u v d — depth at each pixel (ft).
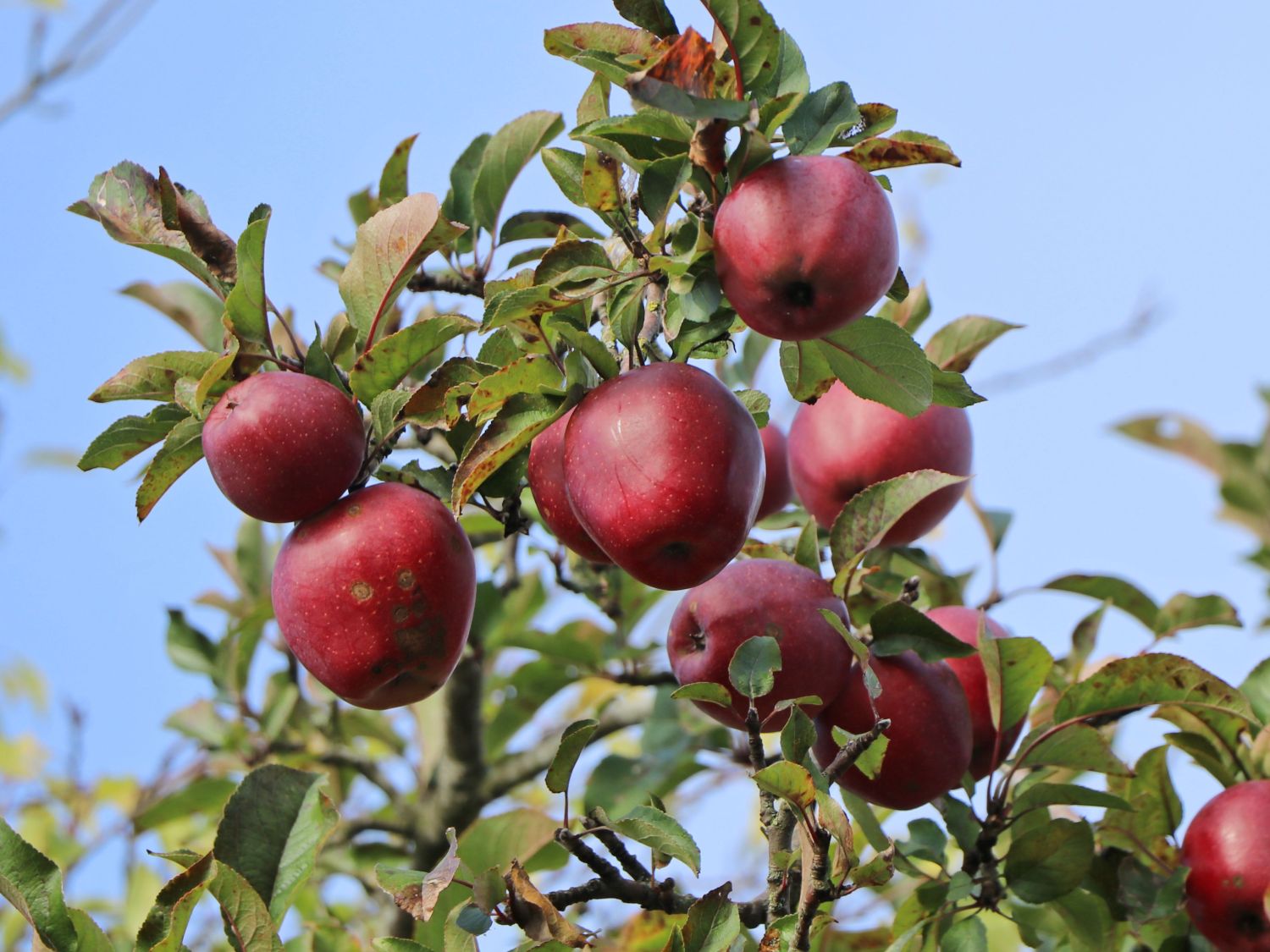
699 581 4.34
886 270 4.26
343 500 4.48
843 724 4.54
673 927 4.14
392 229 4.56
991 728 4.71
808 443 5.19
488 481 4.54
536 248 5.10
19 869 4.28
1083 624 5.13
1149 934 4.82
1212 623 5.12
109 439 4.57
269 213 4.57
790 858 4.28
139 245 4.65
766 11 4.20
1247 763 4.83
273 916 4.32
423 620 4.43
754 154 4.25
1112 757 4.65
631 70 4.32
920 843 4.68
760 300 4.25
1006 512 5.45
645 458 4.26
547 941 4.20
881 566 5.10
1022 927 4.61
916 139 4.35
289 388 4.45
